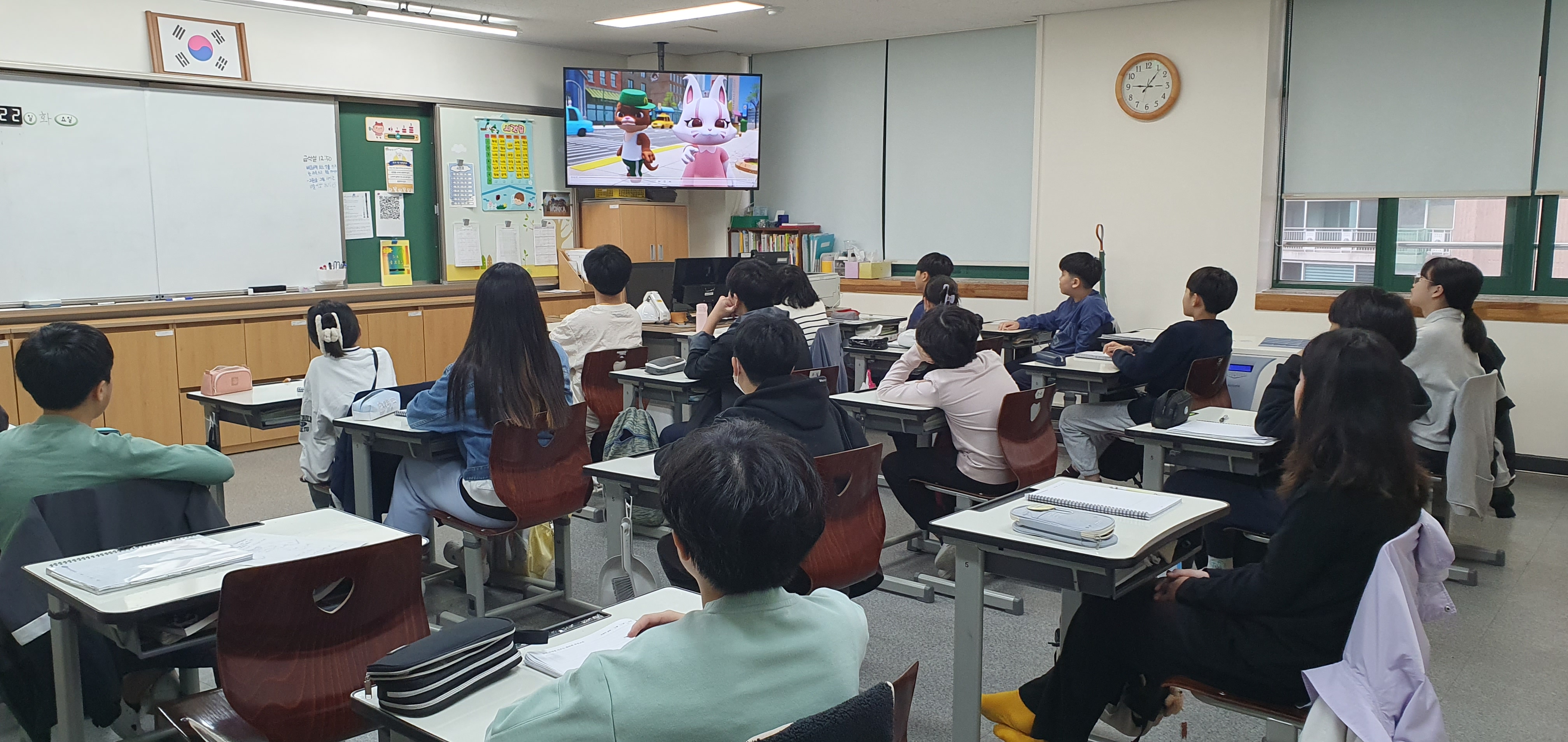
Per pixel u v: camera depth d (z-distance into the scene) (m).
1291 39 6.09
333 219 6.57
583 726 1.11
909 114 7.69
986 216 7.41
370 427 3.14
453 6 6.29
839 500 2.51
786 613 1.19
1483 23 5.51
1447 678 2.97
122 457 2.17
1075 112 6.73
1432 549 1.75
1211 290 4.30
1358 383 1.75
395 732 1.39
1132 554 1.86
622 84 7.55
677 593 1.80
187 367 5.73
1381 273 6.02
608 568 2.68
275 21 6.20
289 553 1.91
